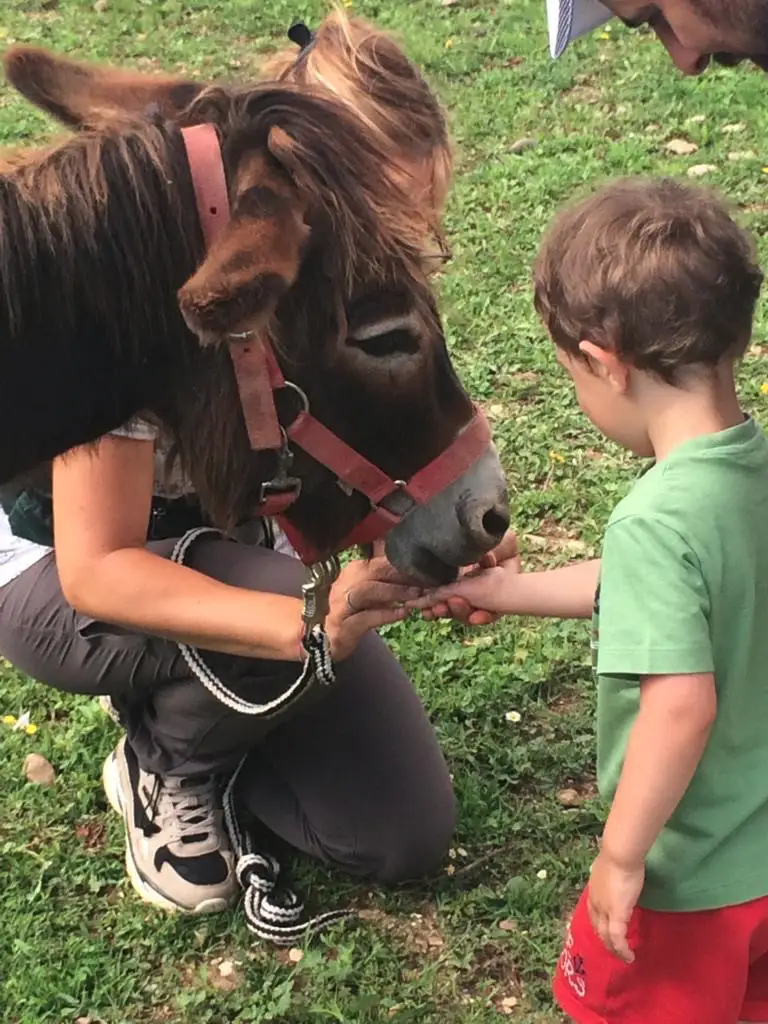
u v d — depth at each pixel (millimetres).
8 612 2578
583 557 3523
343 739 2545
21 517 2527
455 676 3188
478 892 2627
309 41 2197
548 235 1915
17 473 2012
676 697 1702
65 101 2109
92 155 1830
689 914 1905
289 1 8109
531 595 2162
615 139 5891
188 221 1828
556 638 3279
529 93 6426
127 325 1873
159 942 2584
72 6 8430
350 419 1938
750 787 1875
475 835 2775
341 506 2062
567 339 1855
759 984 2070
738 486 1756
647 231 1756
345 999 2430
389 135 1929
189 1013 2439
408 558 2102
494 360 4375
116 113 2021
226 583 2480
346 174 1766
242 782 2768
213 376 1916
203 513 2572
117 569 2260
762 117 5875
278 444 1907
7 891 2703
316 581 2133
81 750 3027
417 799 2551
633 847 1760
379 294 1824
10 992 2492
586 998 2062
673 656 1692
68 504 2271
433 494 2033
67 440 1999
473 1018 2398
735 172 5383
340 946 2543
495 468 2078
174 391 1972
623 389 1827
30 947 2561
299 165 1738
